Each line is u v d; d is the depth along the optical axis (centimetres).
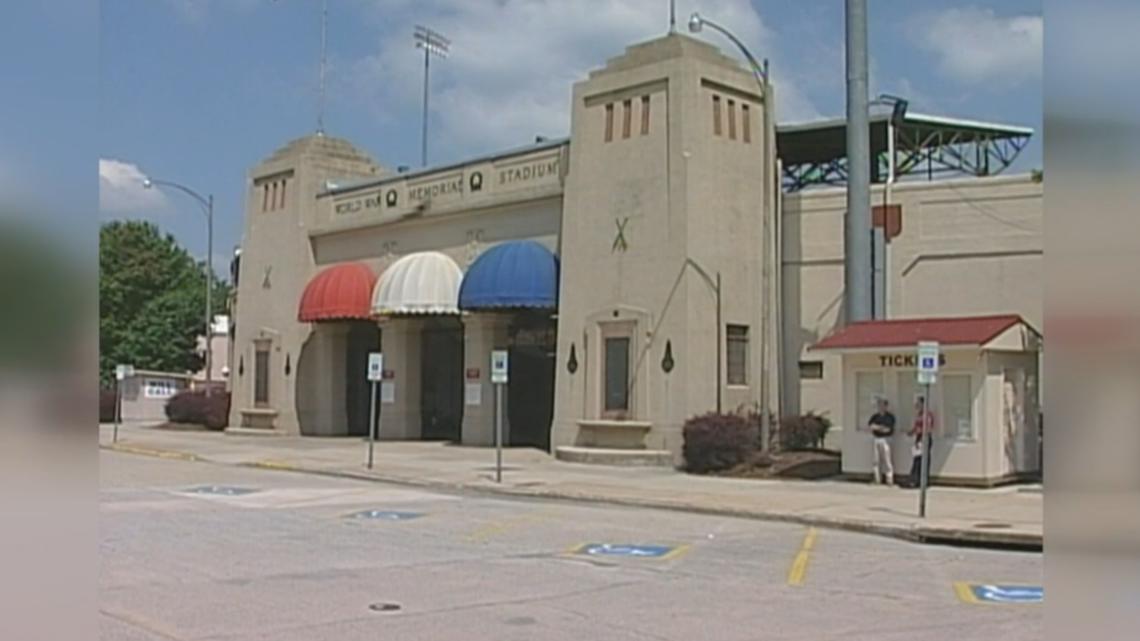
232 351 5006
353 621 988
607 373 3008
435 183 3725
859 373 2480
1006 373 2366
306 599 1096
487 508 2075
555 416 3134
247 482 2570
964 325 2367
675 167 2903
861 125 2828
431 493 2383
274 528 1712
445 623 985
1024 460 2409
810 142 3556
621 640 925
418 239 3800
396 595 1126
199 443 3909
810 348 2525
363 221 3981
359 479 2680
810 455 2770
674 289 2878
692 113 2906
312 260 4231
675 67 2925
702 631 966
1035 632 966
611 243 3031
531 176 3397
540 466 2891
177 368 7150
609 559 1423
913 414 2392
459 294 3378
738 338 2980
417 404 3891
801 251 3097
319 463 3017
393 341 3866
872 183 3484
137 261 7225
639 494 2250
